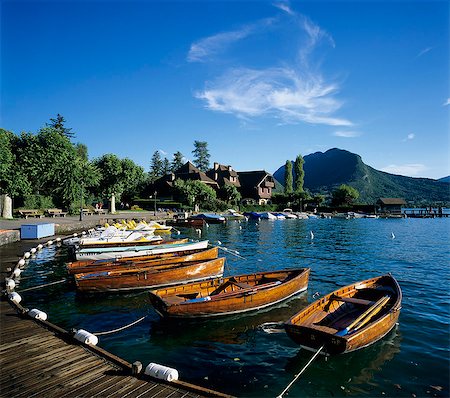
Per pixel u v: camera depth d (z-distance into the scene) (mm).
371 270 19906
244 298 11867
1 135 38812
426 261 22781
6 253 22672
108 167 59719
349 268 20438
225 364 8617
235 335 10398
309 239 34875
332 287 15953
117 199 68812
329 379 7941
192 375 8086
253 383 7754
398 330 10773
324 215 78188
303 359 8883
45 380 6637
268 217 66438
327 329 9039
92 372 6945
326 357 8844
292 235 38656
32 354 7750
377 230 45344
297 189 106250
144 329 10836
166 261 17547
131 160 62438
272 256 24578
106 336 10305
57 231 33031
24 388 6363
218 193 80500
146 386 6430
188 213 59875
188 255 18531
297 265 21266
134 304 13289
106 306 13055
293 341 9695
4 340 8539
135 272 15391
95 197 65312
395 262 22359
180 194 71125
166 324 11125
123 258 18281
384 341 9906
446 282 17000
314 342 8609
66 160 46906
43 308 12805
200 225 48312
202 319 11242
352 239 34969
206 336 10320
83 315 12094
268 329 10852
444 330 10812
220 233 40969
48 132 46906
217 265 16953
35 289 15227
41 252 23750
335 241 33312
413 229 47250
